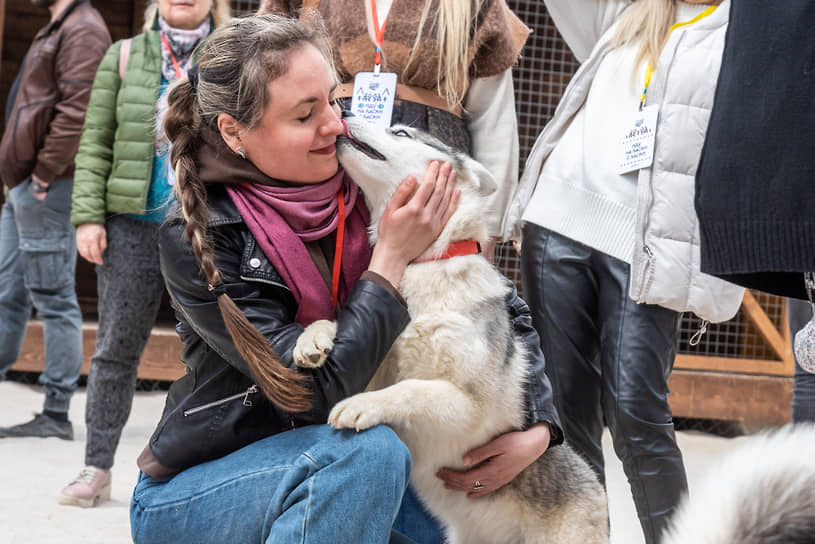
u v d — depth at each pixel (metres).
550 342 2.71
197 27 3.62
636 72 2.64
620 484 4.17
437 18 2.63
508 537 2.22
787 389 5.88
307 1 2.80
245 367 1.74
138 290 3.47
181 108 1.86
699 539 1.23
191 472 1.83
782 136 1.64
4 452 4.04
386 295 1.78
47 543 2.85
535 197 2.79
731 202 1.71
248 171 1.81
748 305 6.00
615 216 2.60
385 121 2.60
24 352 5.79
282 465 1.73
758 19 1.70
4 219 4.75
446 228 2.01
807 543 1.18
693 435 5.76
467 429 1.96
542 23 6.85
